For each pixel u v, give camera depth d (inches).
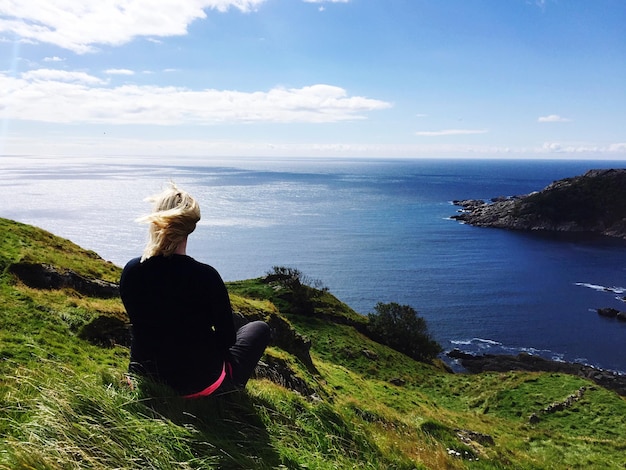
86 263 799.1
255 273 6565.0
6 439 143.6
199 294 179.9
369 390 1190.9
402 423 679.7
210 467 173.5
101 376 214.2
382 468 278.5
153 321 181.8
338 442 271.1
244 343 228.4
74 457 148.3
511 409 1823.3
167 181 192.5
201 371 191.5
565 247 7834.6
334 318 2861.7
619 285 5689.0
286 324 1011.3
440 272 6382.9
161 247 175.8
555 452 978.7
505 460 649.0
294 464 210.4
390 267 6678.2
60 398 172.9
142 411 185.5
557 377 2143.2
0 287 450.3
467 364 3398.1
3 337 306.0
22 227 831.7
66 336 366.6
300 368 739.4
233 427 209.9
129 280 180.5
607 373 3218.5
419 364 2544.3
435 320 4544.8
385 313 2987.2
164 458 166.2
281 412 258.8
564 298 5206.7
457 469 424.5
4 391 179.8
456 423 1154.0
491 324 4426.7
